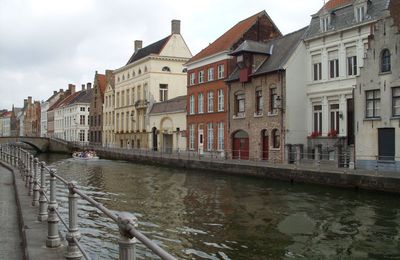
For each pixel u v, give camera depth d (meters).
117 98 72.62
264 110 36.06
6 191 14.61
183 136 50.03
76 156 56.38
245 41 38.03
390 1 26.58
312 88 33.56
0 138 73.06
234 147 40.38
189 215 16.88
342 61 30.89
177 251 11.98
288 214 16.83
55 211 6.59
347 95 30.56
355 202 19.12
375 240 12.90
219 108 43.09
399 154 24.66
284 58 34.62
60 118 101.25
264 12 44.03
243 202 19.78
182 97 52.50
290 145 32.69
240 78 38.38
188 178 30.50
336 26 31.25
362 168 26.53
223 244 12.64
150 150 55.25
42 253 6.14
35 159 11.04
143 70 62.16
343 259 11.20
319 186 23.92
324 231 14.09
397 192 19.75
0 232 8.41
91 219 15.54
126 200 20.59
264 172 28.06
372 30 28.45
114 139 73.94
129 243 3.12
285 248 12.20
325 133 32.34
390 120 25.19
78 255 5.71
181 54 61.72
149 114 58.81
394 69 25.06
